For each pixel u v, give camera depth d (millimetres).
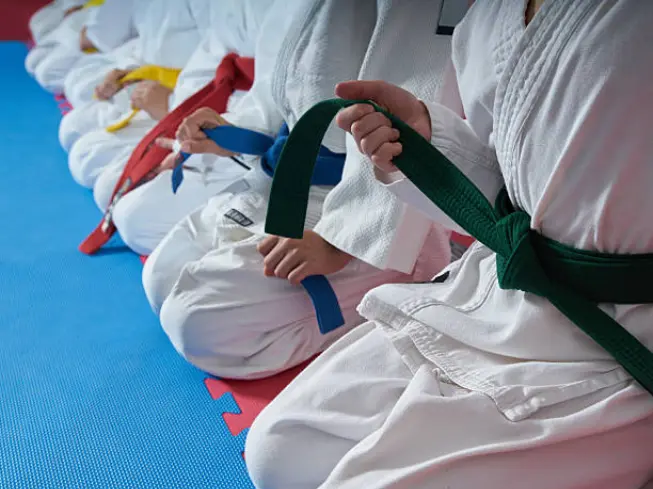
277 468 935
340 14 1319
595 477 804
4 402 1316
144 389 1355
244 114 1589
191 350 1323
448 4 1162
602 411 786
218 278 1315
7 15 4934
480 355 890
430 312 936
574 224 805
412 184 958
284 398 992
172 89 2289
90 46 3268
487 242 856
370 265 1351
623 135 728
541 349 850
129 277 1815
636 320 804
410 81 1217
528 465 791
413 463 811
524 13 833
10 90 3682
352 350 989
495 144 898
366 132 875
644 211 754
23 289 1741
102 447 1199
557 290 814
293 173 886
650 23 694
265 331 1336
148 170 1837
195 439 1217
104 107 2576
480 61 896
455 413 818
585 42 729
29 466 1154
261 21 1764
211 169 1861
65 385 1370
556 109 771
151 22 2408
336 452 923
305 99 1357
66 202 2295
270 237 1314
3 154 2721
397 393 924
